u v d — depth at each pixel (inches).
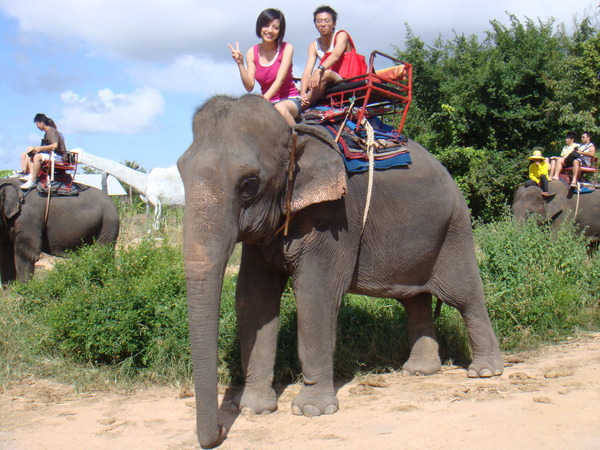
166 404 190.4
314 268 183.0
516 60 887.7
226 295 252.8
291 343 236.5
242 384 213.8
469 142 882.1
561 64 909.2
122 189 1230.9
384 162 198.4
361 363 231.9
